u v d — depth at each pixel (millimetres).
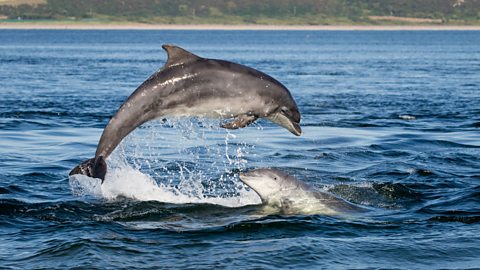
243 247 21312
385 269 19703
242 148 38500
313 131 45062
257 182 26438
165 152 37250
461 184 30172
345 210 25844
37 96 67000
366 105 61781
